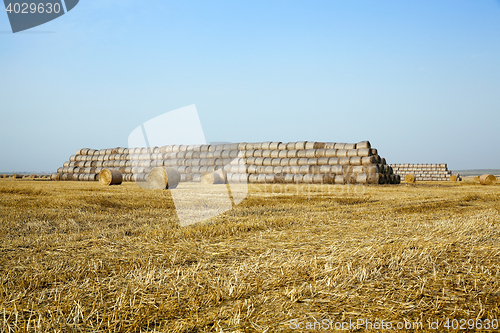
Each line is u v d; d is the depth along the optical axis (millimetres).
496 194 12586
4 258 3738
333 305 2479
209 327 2160
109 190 12156
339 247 4059
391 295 2654
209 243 4457
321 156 26688
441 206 9062
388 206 8688
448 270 3236
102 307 2457
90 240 4562
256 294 2684
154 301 2545
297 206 8484
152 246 4246
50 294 2715
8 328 2100
